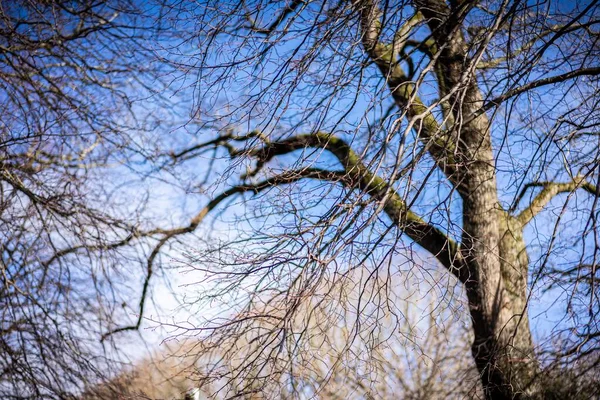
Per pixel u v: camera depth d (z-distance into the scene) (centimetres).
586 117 732
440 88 816
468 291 885
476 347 880
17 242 1021
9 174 1003
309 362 624
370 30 731
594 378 722
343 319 639
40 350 970
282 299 637
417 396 991
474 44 714
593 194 750
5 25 1065
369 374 651
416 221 712
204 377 623
